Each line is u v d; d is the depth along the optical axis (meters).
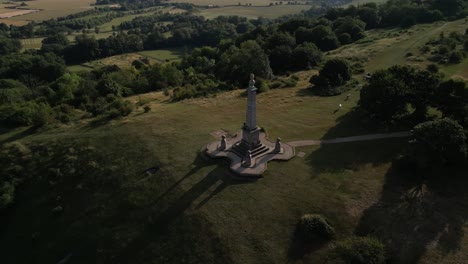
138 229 49.78
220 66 122.50
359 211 48.72
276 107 82.38
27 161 65.12
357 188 52.81
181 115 78.75
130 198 54.38
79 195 56.94
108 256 47.62
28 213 56.44
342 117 75.69
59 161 64.06
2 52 172.88
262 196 52.19
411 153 56.59
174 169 58.81
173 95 94.00
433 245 43.56
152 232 49.03
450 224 46.16
